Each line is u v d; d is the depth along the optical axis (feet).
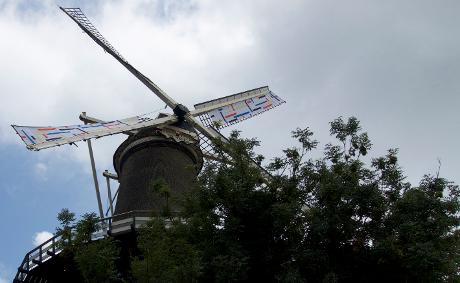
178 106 99.96
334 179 54.90
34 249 75.77
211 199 55.72
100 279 49.55
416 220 52.95
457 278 49.85
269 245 54.34
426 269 49.26
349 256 53.21
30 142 80.07
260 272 53.67
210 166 58.23
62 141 84.02
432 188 54.75
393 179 55.26
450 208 52.85
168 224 63.93
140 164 90.63
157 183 60.95
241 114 115.24
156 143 93.86
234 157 58.65
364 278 52.65
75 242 53.31
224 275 49.44
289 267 50.65
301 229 53.98
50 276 76.64
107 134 90.53
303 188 56.18
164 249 50.06
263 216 54.80
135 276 48.60
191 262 47.39
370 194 53.88
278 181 56.54
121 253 73.15
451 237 52.16
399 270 51.65
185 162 93.86
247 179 57.06
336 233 53.42
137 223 74.69
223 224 54.80
